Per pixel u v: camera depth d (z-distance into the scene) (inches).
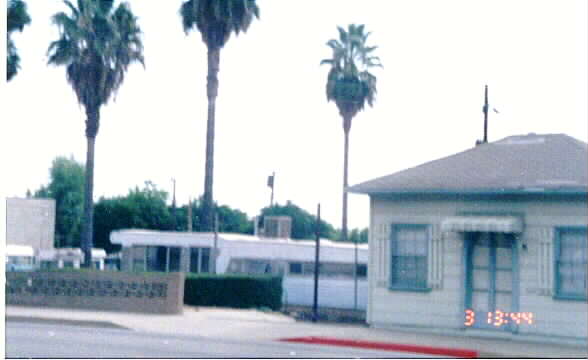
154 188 2642.7
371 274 967.6
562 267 860.6
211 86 1547.7
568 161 943.7
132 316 1051.3
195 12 1529.3
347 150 1961.1
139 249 1578.5
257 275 1330.0
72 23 1526.8
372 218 972.6
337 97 1951.3
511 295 882.8
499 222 862.5
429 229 933.2
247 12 1536.7
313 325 997.8
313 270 1537.9
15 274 1198.9
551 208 869.8
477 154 1021.8
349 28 1979.6
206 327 938.1
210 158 1544.0
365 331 913.5
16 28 1328.7
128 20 1577.3
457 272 911.0
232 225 2787.9
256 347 737.6
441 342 820.0
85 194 1567.4
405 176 971.9
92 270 1202.0
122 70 1566.2
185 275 1259.2
